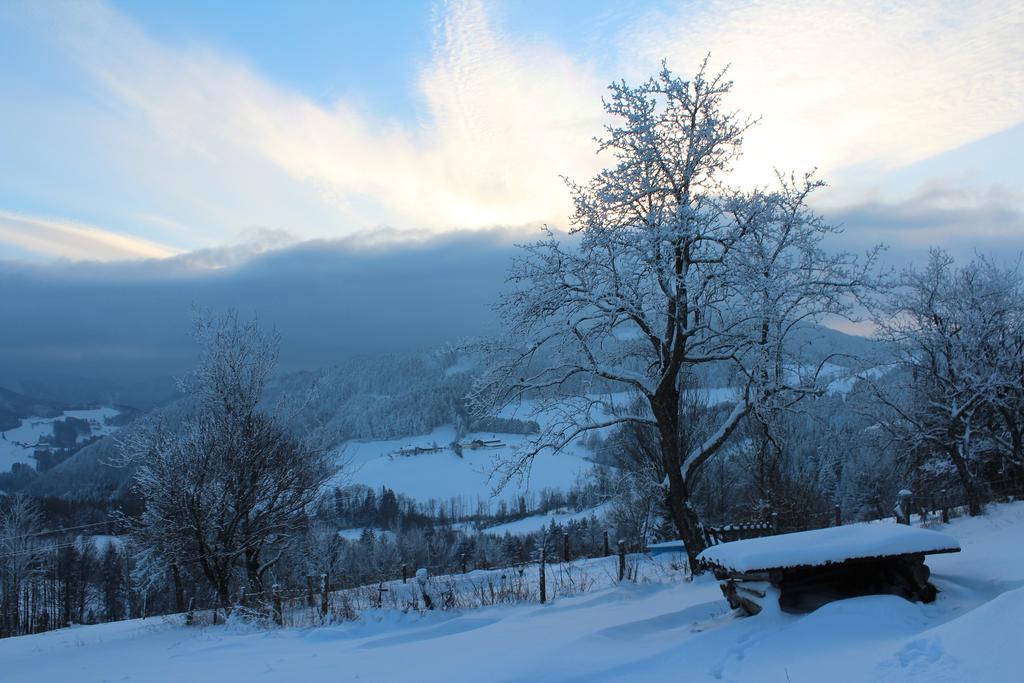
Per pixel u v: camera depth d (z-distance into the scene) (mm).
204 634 14672
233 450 21562
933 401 26859
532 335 17516
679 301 15805
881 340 27344
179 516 20578
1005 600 5621
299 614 16812
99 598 59188
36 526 50594
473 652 8922
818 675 6035
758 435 24453
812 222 16828
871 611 7543
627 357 19500
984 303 25984
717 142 16797
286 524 23875
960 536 15461
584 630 9766
